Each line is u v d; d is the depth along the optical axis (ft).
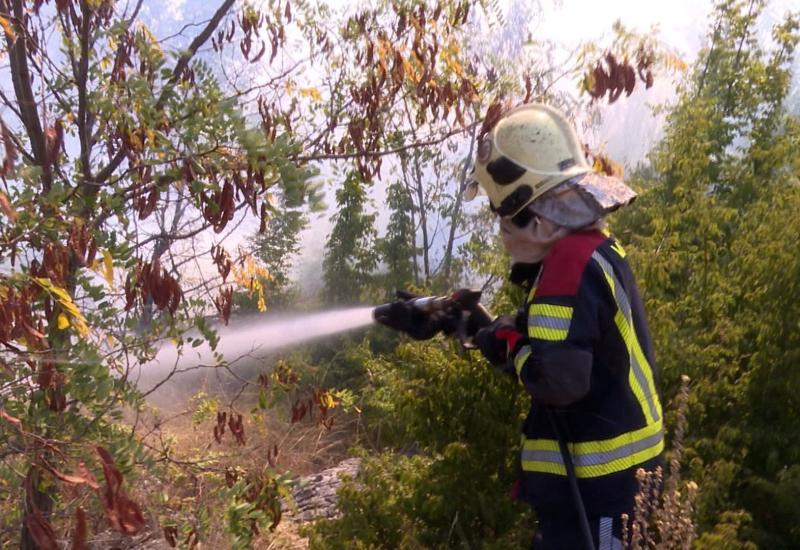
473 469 12.89
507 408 12.95
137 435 13.03
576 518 8.60
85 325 8.71
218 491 11.71
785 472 12.74
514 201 8.61
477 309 9.91
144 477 11.64
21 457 9.91
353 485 13.66
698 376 13.76
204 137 9.89
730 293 14.83
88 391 9.52
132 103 10.49
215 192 9.32
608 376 8.44
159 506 11.70
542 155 8.57
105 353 11.08
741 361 14.47
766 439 13.24
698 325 14.70
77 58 12.46
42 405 9.66
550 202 8.54
